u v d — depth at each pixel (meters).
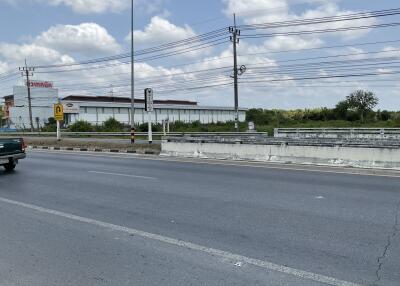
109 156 22.77
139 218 7.91
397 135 28.31
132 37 34.09
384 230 6.86
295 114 94.44
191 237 6.62
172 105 110.81
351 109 88.06
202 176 13.70
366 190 10.72
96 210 8.69
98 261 5.59
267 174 14.08
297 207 8.69
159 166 17.00
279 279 4.89
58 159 21.05
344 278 4.90
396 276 4.95
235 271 5.16
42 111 105.00
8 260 5.67
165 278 4.98
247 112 111.50
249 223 7.41
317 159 16.39
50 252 5.98
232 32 44.06
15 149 16.44
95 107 94.25
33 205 9.31
